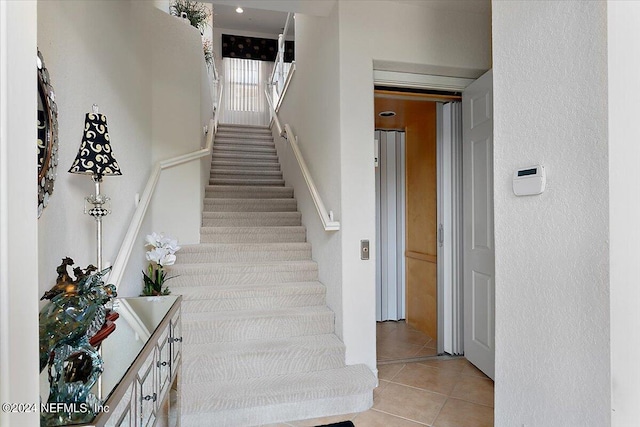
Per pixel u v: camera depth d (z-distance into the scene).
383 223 3.95
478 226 2.69
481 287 2.67
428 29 2.55
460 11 2.60
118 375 0.97
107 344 1.19
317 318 2.62
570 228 0.94
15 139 0.45
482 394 2.37
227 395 2.02
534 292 1.06
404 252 3.95
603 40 0.85
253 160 5.52
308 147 3.49
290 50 7.04
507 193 1.18
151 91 3.15
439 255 3.11
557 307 0.98
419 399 2.30
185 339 2.43
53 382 0.88
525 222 1.10
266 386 2.13
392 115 3.45
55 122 1.31
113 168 1.55
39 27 1.30
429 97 2.94
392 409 2.18
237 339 2.51
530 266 1.08
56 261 1.39
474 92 2.70
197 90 3.56
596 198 0.86
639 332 0.76
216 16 7.66
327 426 1.92
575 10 0.93
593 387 0.87
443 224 3.10
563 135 0.96
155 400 1.31
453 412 2.15
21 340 0.46
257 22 7.94
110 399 0.84
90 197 1.57
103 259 1.92
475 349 2.75
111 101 2.14
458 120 3.02
